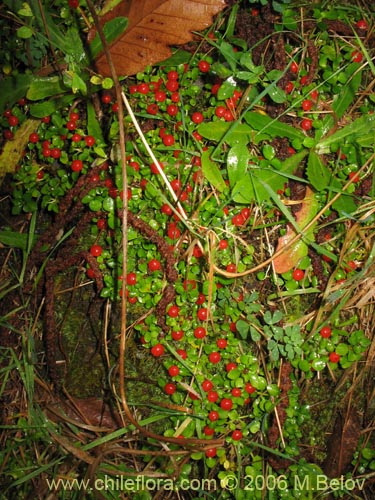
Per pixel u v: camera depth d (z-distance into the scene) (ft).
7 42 0.81
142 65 0.78
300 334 0.76
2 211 0.83
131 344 0.80
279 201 0.72
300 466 0.78
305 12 0.83
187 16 0.75
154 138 0.77
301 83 0.80
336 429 0.83
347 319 0.81
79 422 0.80
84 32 0.81
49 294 0.77
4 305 0.82
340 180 0.79
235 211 0.78
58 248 0.80
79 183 0.75
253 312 0.79
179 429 0.77
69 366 0.82
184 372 0.76
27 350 0.80
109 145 0.78
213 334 0.77
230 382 0.77
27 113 0.81
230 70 0.78
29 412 0.79
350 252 0.79
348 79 0.81
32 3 0.79
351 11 0.85
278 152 0.79
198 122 0.78
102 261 0.77
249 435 0.80
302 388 0.81
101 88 0.79
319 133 0.78
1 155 0.80
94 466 0.75
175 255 0.76
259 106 0.79
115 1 0.78
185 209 0.77
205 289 0.75
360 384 0.83
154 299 0.75
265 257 0.80
